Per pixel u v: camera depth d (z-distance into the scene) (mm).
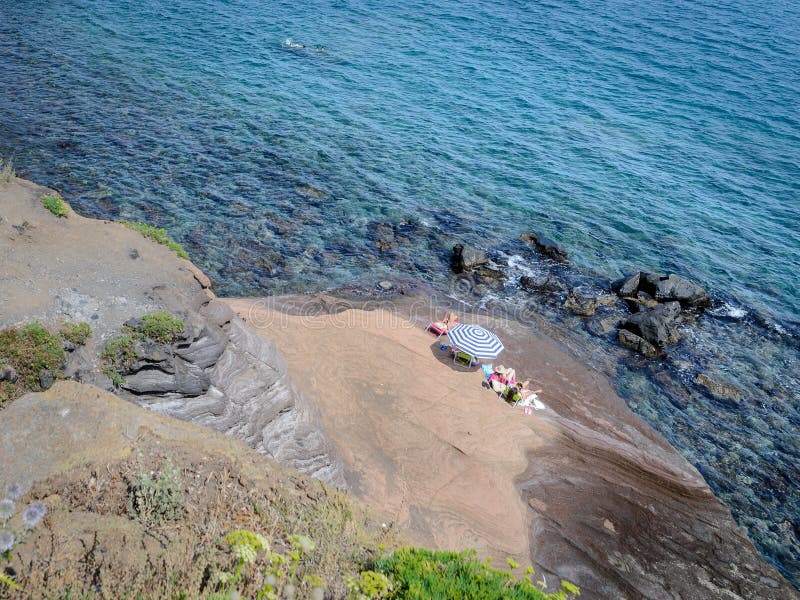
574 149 40125
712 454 19484
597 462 18250
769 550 16312
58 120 34344
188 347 13500
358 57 50625
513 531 15336
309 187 31625
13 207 15922
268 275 24734
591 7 70750
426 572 9414
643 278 27484
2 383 11312
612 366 23047
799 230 33844
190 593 7688
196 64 45625
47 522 8617
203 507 9875
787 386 22797
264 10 58844
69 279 13930
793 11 74375
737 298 27859
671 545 15930
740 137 44094
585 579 14492
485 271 27406
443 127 41000
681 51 59344
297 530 10062
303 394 16828
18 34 46656
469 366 21109
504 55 54781
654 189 36531
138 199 28062
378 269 26438
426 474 16344
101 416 10648
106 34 49156
